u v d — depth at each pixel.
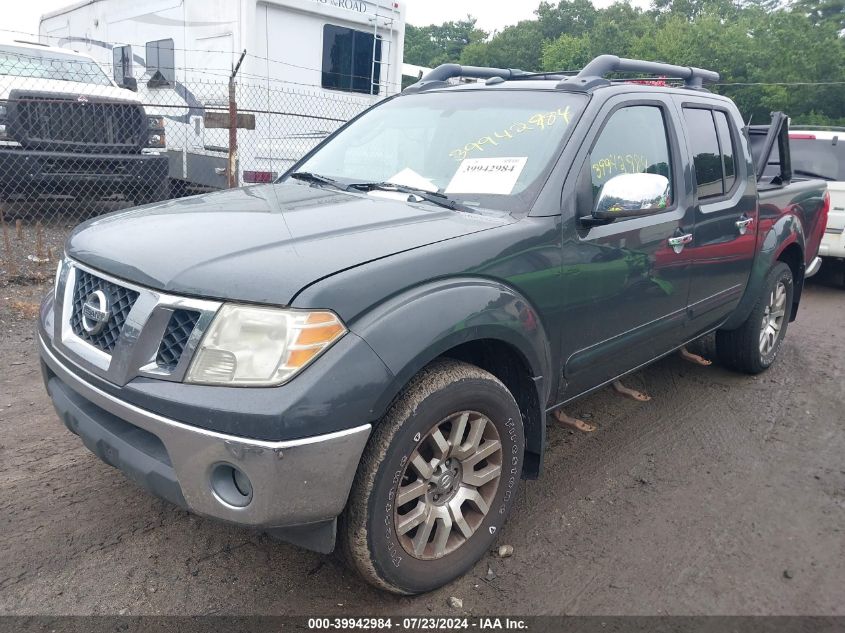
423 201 3.16
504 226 2.86
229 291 2.22
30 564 2.80
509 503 2.96
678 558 3.04
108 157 8.62
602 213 3.08
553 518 3.30
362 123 4.10
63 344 2.64
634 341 3.61
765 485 3.68
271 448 2.11
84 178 8.56
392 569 2.53
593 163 3.29
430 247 2.57
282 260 2.35
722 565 3.00
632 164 3.55
